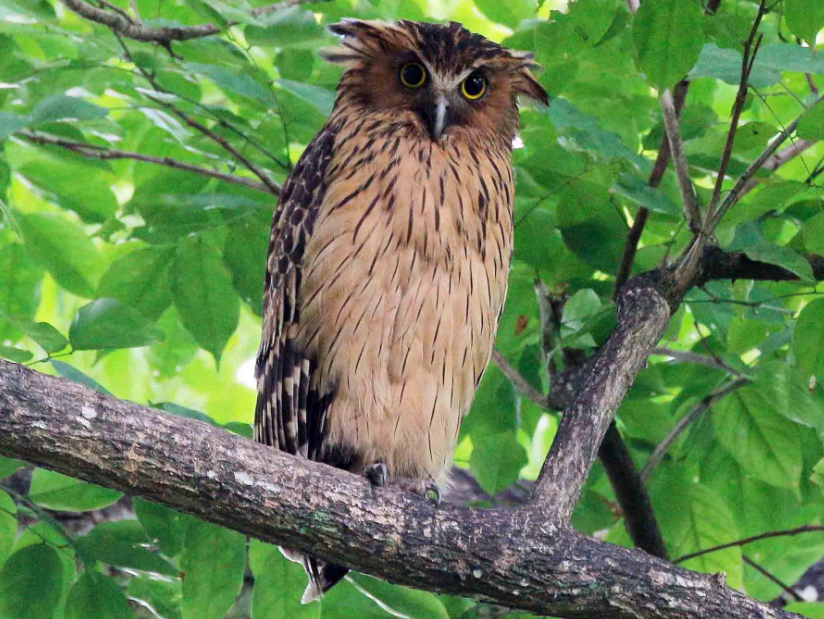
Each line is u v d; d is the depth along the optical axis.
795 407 9.09
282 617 8.27
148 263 9.97
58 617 8.34
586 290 9.45
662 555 9.95
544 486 6.93
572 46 8.55
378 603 8.45
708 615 6.36
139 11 11.45
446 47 8.67
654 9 7.06
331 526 6.17
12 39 9.41
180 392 15.54
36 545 7.96
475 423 10.95
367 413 8.35
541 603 6.36
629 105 10.84
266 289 9.12
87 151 9.77
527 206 9.89
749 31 7.76
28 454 5.67
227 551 8.08
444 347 8.29
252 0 10.06
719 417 9.93
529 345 10.84
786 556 11.45
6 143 10.55
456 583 6.33
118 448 5.79
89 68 9.08
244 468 6.03
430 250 8.08
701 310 9.94
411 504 6.34
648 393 9.84
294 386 8.41
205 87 13.51
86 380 7.02
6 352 7.02
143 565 8.05
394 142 8.30
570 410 7.60
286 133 9.72
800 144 9.82
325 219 8.19
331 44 9.22
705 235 8.25
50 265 10.34
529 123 10.07
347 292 8.11
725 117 13.11
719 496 10.31
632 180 8.94
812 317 8.55
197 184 10.49
